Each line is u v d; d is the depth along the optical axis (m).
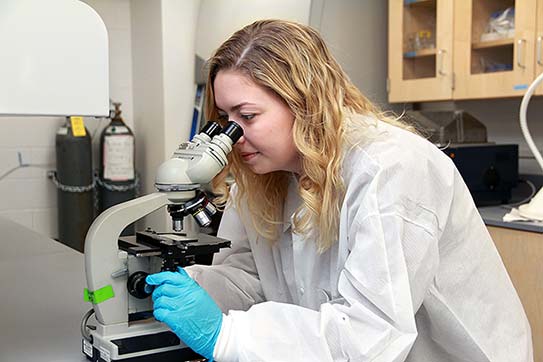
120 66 3.78
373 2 3.53
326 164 1.13
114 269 1.10
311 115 1.11
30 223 3.60
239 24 3.20
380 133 1.15
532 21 2.73
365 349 0.97
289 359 0.97
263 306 1.04
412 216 1.06
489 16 2.96
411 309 1.00
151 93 3.59
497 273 1.30
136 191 3.63
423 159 1.12
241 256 1.51
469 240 1.25
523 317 1.34
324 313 1.00
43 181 3.61
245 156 1.17
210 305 1.01
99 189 3.58
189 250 1.09
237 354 0.98
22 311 1.46
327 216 1.16
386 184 1.06
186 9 3.46
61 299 1.56
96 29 1.07
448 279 1.23
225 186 1.42
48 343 1.24
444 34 3.11
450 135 3.01
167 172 1.06
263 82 1.08
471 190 2.83
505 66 2.92
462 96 3.06
